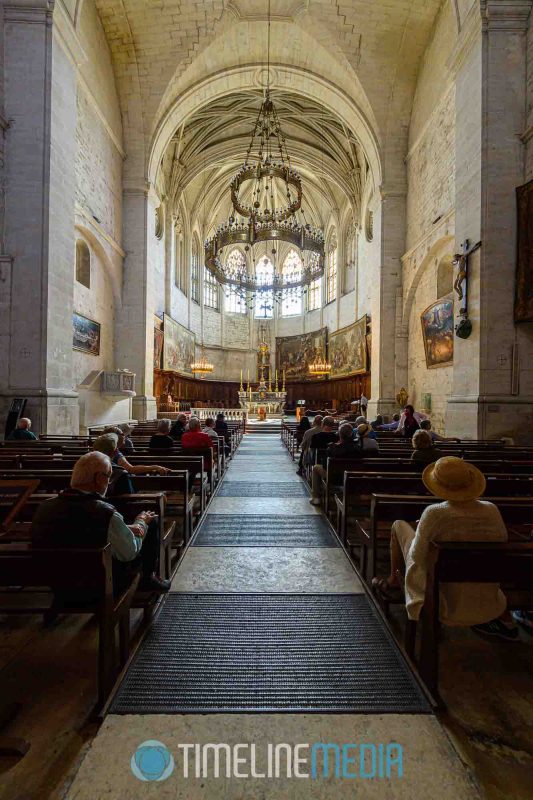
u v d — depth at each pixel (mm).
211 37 15008
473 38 10039
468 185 10227
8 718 2057
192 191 26797
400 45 15320
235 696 2275
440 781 1775
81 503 2355
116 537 2428
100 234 14305
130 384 13695
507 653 2707
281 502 6500
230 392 32281
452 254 13289
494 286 9586
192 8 14305
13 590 2664
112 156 15383
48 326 9688
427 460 4836
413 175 16125
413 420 9977
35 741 1957
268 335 33969
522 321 9266
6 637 2836
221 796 1701
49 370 9750
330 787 1745
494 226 9602
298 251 33156
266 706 2201
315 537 4879
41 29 9734
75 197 12250
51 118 9789
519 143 9602
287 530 5125
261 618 3100
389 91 16172
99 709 2125
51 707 2188
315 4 14469
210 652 2674
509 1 9555
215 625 3000
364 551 3834
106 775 1783
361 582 3705
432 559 2252
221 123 21969
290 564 4090
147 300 16672
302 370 31047
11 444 6738
